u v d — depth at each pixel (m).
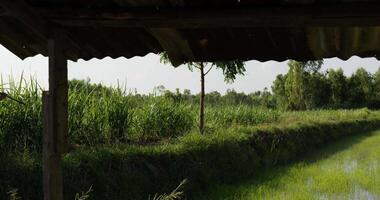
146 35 4.69
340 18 3.72
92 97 11.55
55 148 4.23
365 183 14.27
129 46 4.95
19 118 8.98
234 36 4.53
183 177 11.50
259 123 24.55
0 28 4.46
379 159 21.23
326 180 14.59
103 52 5.09
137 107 13.93
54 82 4.23
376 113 52.44
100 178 8.90
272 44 4.66
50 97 4.22
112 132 12.01
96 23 4.13
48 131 4.22
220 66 16.09
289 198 11.84
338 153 23.67
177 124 15.16
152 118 14.02
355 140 31.56
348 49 4.62
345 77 72.88
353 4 3.61
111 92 12.45
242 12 3.83
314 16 3.71
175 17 3.94
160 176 10.70
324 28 4.13
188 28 4.29
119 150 10.19
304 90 62.34
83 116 11.00
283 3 3.73
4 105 8.91
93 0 3.92
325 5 3.66
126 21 4.06
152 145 12.32
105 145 10.73
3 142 8.51
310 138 26.11
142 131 13.60
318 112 43.88
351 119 40.22
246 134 17.95
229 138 15.84
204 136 14.55
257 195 12.09
